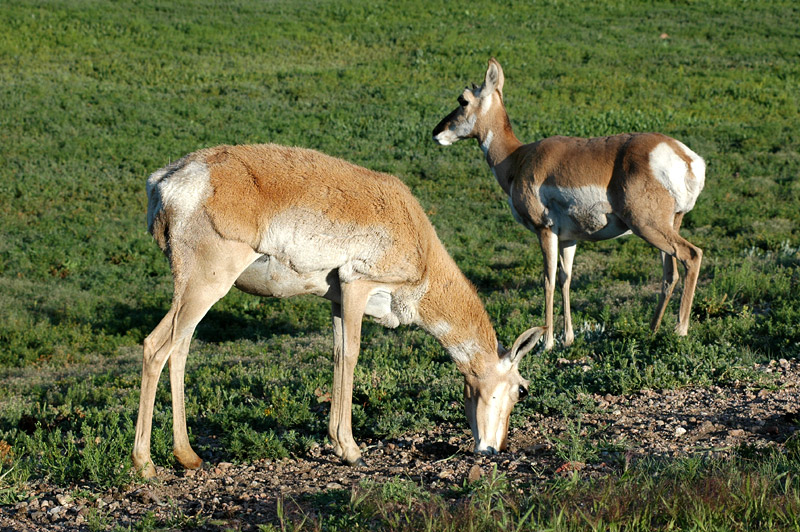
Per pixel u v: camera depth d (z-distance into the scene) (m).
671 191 10.72
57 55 44.12
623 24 53.09
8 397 12.38
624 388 8.96
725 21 52.88
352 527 5.24
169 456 7.25
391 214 7.12
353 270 7.08
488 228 25.22
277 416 8.70
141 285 21.14
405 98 38.66
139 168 30.47
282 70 43.53
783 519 4.76
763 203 24.97
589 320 12.88
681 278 15.81
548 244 11.61
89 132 33.75
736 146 31.34
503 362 7.73
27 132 33.44
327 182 6.95
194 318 6.73
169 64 43.84
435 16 54.81
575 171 11.14
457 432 8.30
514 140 13.15
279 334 16.91
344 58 46.31
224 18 53.00
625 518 4.92
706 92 39.00
